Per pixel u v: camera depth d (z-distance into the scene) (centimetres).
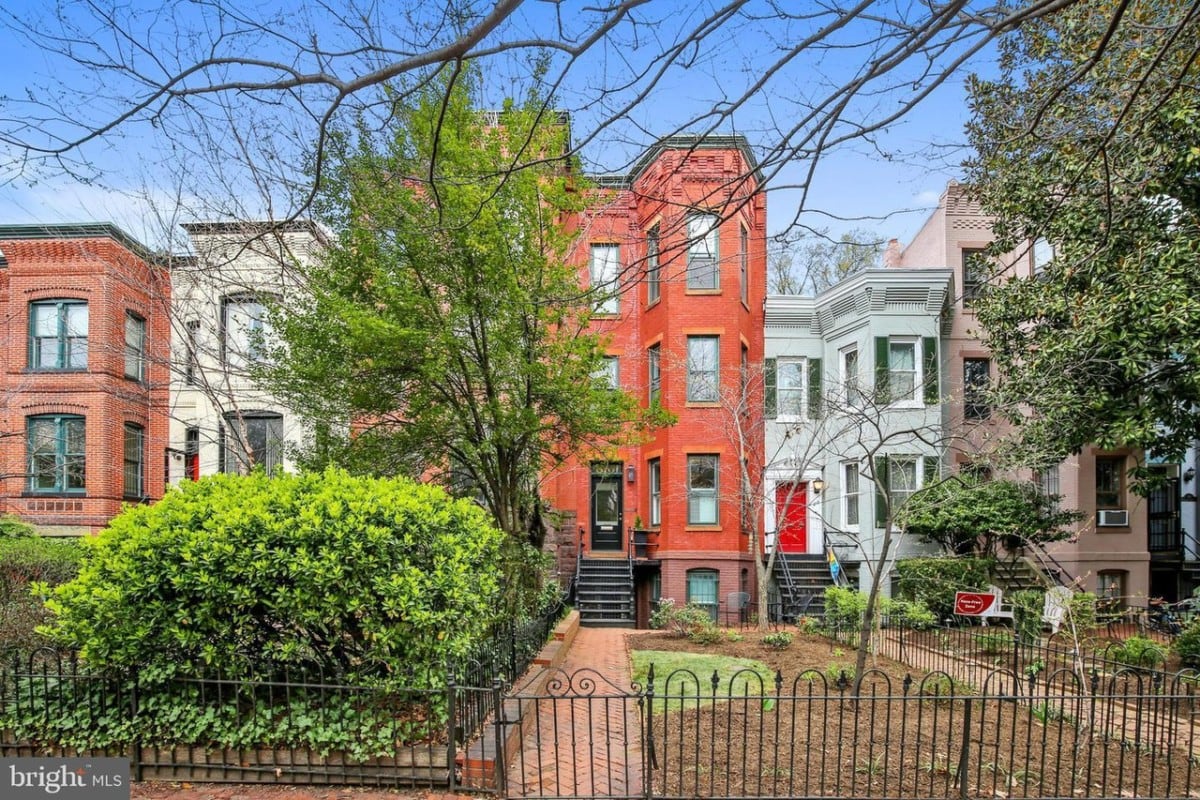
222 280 1186
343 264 959
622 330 1997
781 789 542
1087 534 1842
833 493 1958
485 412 978
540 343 985
